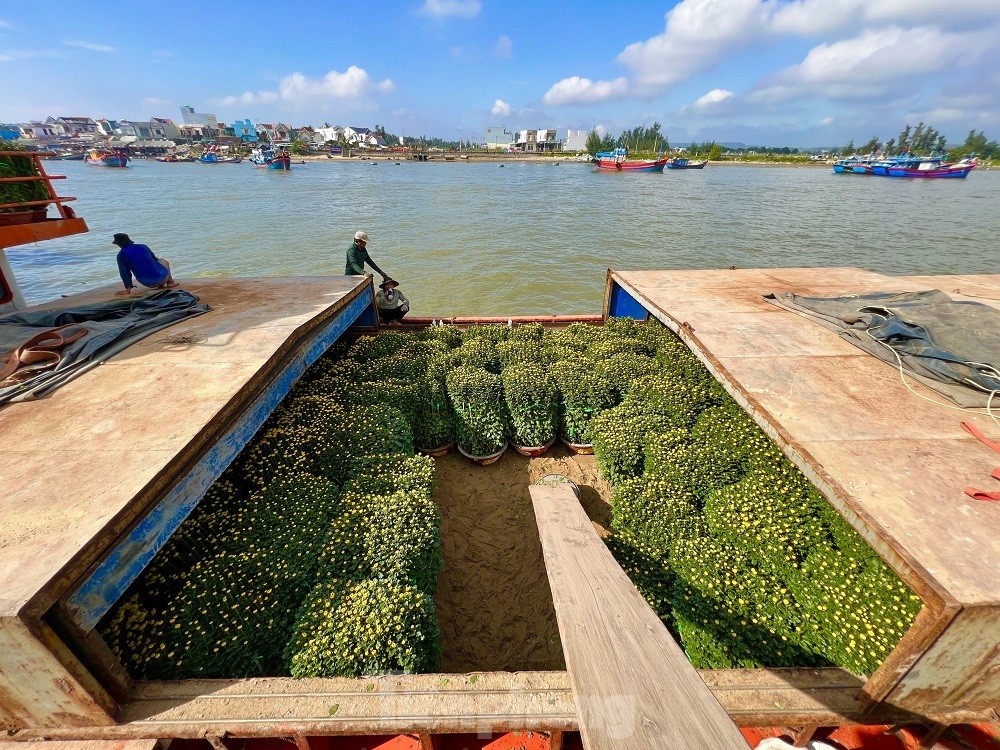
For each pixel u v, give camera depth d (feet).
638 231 90.17
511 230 90.22
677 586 14.47
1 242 19.12
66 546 9.01
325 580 13.70
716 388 22.90
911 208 122.31
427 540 15.03
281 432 19.67
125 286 24.30
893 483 10.79
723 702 10.35
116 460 11.39
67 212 22.41
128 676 10.47
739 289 26.02
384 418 20.52
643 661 8.09
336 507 16.10
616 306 33.96
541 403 22.41
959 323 16.88
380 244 76.48
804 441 12.30
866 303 20.84
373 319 33.45
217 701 10.23
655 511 16.53
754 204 130.00
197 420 12.96
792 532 14.71
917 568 8.61
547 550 11.51
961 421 13.16
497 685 10.44
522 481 21.79
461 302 53.11
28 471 11.00
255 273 60.23
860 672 10.90
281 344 17.85
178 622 12.29
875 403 14.08
